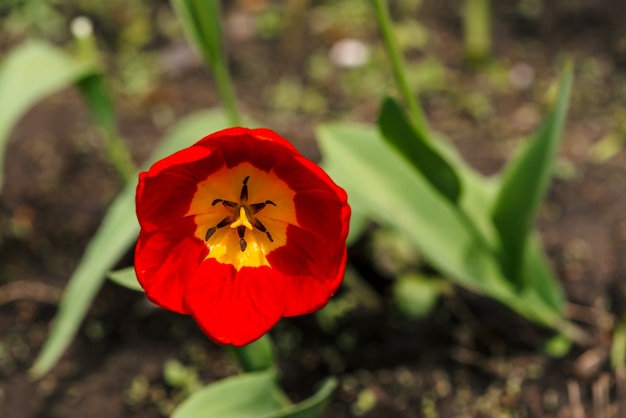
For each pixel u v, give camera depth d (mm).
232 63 998
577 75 987
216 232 609
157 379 792
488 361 777
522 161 688
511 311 791
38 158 877
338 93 951
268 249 605
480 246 726
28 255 845
